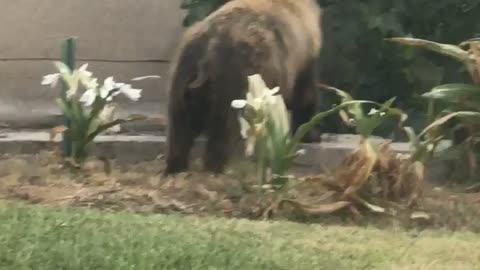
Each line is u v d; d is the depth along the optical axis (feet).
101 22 40.19
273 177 31.17
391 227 30.45
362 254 28.17
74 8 40.06
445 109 33.99
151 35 40.29
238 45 32.71
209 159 33.01
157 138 36.29
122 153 35.76
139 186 32.42
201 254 27.48
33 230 28.35
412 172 31.63
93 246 27.58
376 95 40.19
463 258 28.17
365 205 30.96
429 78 38.91
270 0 34.42
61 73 33.42
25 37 39.88
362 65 39.60
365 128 31.45
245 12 33.45
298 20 34.81
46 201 31.22
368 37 39.22
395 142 37.27
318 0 39.14
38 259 26.86
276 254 27.81
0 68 39.78
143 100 39.70
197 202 31.32
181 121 33.06
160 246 27.81
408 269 27.45
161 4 40.27
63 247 27.45
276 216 30.81
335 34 39.19
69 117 33.83
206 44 32.71
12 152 35.86
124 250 27.48
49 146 35.91
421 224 30.73
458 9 39.52
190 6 38.75
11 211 29.66
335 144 35.94
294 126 36.47
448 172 34.12
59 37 40.01
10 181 32.58
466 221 30.94
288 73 34.14
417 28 39.73
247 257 27.50
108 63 40.11
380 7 38.91
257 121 31.14
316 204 31.07
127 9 40.22
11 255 26.96
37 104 39.63
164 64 40.27
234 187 31.86
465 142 33.53
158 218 29.84
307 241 28.84
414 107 39.45
